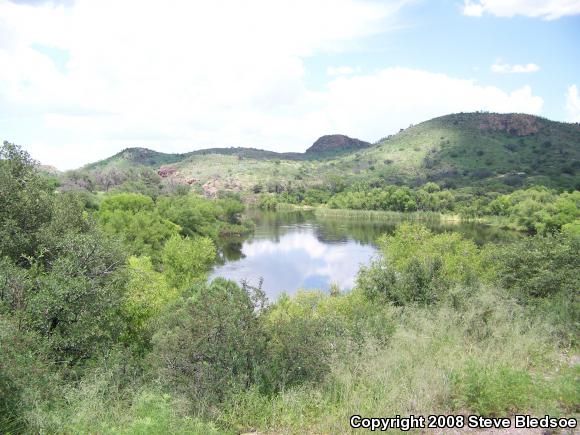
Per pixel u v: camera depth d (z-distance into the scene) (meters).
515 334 7.78
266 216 105.94
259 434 5.16
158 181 112.50
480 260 17.88
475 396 5.36
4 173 13.62
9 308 9.52
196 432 4.70
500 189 109.00
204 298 7.22
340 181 149.00
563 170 131.62
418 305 10.77
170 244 36.34
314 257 52.47
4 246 12.57
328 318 8.51
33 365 6.56
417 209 107.69
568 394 5.34
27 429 5.21
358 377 6.42
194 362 6.29
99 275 12.09
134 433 4.49
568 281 10.91
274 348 6.57
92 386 6.25
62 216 14.59
